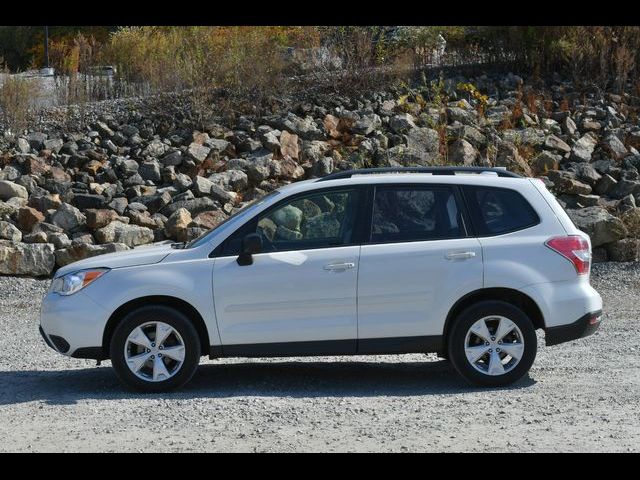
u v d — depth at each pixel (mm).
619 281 14641
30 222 16641
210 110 21031
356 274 8398
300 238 8539
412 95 22031
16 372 9586
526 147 19641
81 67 25250
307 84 22609
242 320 8414
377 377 9164
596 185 18766
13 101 20516
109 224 16547
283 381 8992
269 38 24000
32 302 13984
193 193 17938
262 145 19781
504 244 8500
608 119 21297
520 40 24047
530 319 8539
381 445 6586
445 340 8523
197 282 8391
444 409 7680
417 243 8492
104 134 20203
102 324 8383
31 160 18578
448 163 19141
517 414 7473
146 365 8453
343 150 19766
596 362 9570
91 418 7504
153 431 7082
